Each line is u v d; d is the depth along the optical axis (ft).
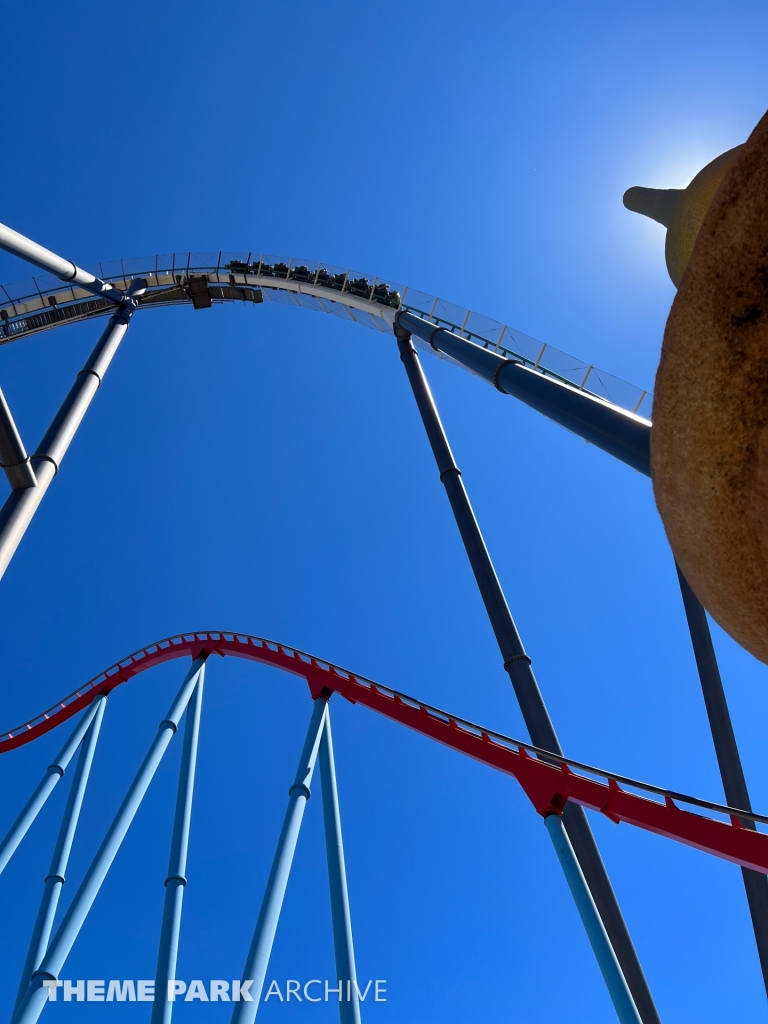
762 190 5.19
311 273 92.84
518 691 42.34
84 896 46.57
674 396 5.97
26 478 33.99
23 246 42.22
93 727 68.74
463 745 43.34
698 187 14.06
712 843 31.27
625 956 33.58
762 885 32.94
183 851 53.01
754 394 5.59
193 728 63.05
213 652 68.80
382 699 50.26
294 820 44.73
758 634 6.34
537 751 38.29
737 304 5.51
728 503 5.91
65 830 60.39
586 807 36.73
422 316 65.16
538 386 33.45
